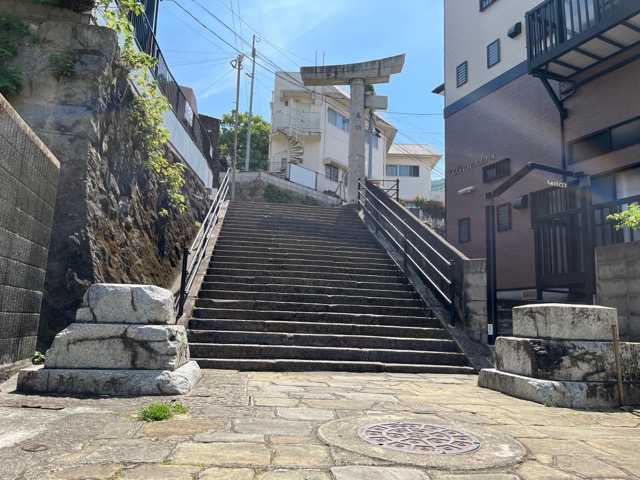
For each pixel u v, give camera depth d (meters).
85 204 6.15
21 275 4.80
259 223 13.20
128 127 7.88
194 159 13.60
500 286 13.84
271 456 2.74
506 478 2.52
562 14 10.73
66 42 6.62
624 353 4.98
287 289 9.10
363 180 16.02
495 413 4.21
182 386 4.52
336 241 12.32
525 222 13.20
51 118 6.29
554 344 5.03
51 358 4.54
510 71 14.23
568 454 3.01
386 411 4.10
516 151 13.73
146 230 8.88
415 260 10.56
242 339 7.25
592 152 11.29
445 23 17.61
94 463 2.52
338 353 7.10
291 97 29.77
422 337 7.95
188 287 7.93
